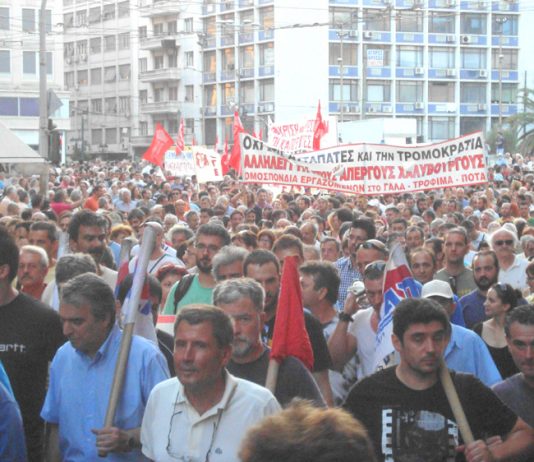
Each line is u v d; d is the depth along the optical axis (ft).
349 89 255.70
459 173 53.57
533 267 28.94
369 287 20.92
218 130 267.59
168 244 40.83
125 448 15.74
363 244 25.57
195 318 14.10
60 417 16.65
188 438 14.32
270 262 19.84
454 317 24.75
